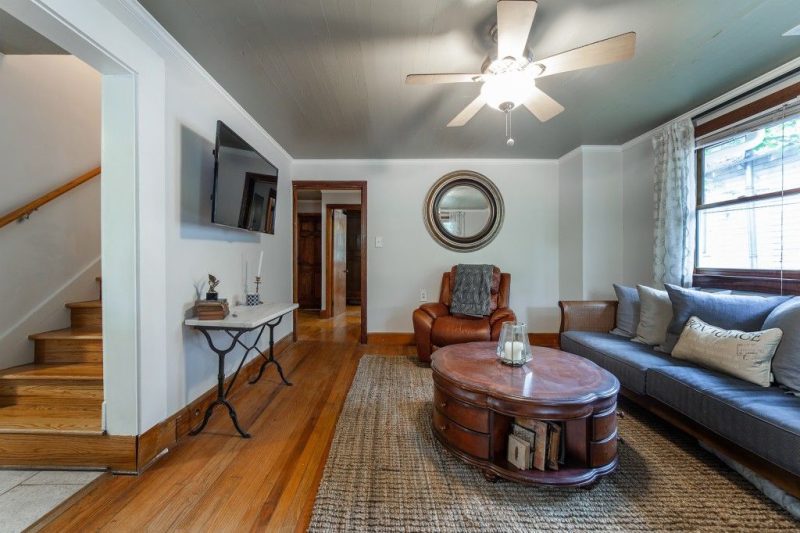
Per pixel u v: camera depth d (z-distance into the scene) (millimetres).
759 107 2209
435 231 4082
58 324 2221
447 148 3680
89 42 1354
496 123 2986
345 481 1546
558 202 4055
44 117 2184
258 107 2668
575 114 2807
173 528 1281
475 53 1934
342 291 6441
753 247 2293
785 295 2049
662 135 2891
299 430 2023
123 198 1603
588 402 1461
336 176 4121
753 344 1690
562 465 1499
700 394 1599
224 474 1605
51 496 1440
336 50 1924
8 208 1994
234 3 1564
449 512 1360
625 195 3504
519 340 1876
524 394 1480
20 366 1967
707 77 2240
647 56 2000
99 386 1803
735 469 1599
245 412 2266
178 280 1958
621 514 1350
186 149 2023
